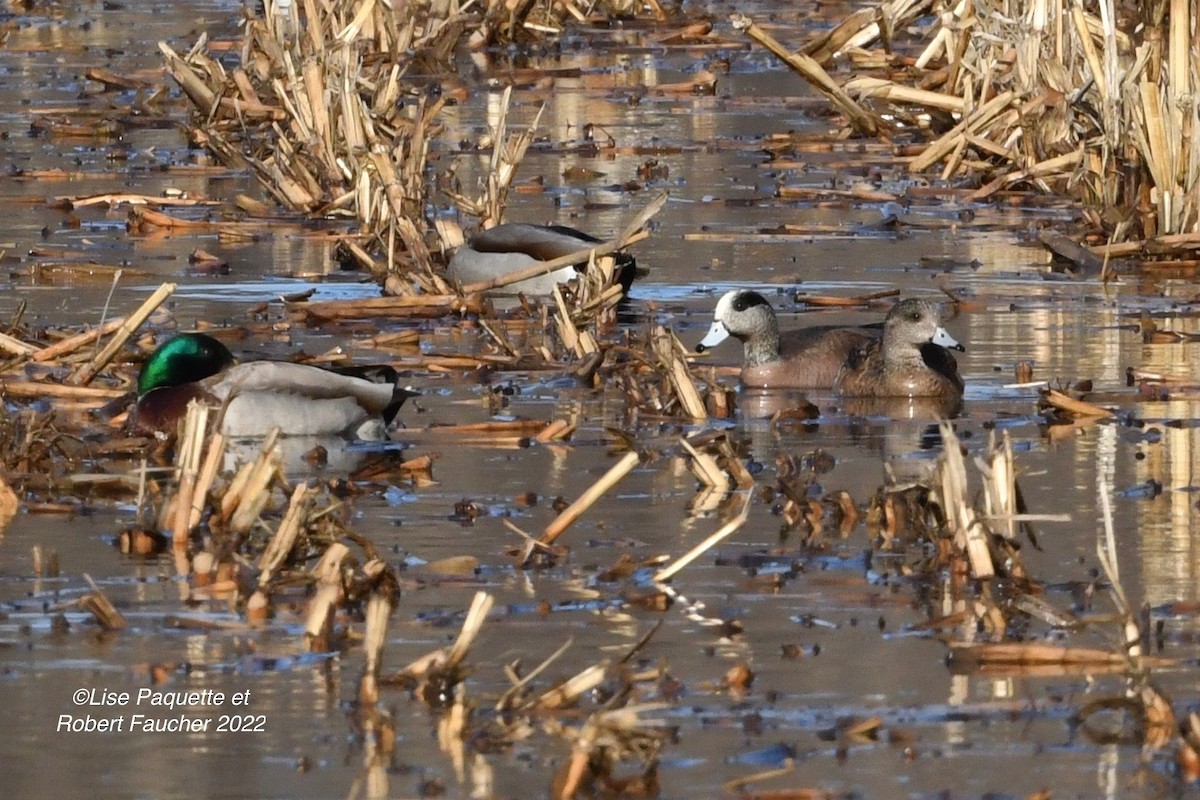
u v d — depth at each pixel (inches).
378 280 815.7
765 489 514.6
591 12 1587.1
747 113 1257.4
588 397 639.1
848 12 1647.4
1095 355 693.9
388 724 362.3
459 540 474.6
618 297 738.8
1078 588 428.5
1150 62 898.1
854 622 415.8
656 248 889.5
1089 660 391.2
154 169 1071.0
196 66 1191.6
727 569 451.2
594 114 1245.7
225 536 464.8
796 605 426.9
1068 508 501.0
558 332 711.1
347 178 974.4
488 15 1475.1
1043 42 1029.2
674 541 473.7
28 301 762.8
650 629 411.5
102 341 676.7
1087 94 992.9
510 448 569.9
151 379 578.2
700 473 524.1
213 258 849.5
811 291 804.6
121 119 1208.2
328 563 426.6
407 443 573.9
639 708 338.6
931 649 400.2
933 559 450.3
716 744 353.4
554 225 856.9
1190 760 340.2
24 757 349.4
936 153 1065.5
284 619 416.5
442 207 971.3
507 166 910.4
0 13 1669.5
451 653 376.2
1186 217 883.4
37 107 1251.8
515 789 335.6
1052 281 828.6
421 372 669.3
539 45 1491.1
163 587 437.4
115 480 520.4
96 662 391.9
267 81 1153.4
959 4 1185.4
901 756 348.2
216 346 583.2
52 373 634.2
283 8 1186.6
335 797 332.5
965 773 341.1
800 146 1139.3
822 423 609.3
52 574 445.7
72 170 1065.5
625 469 465.1
